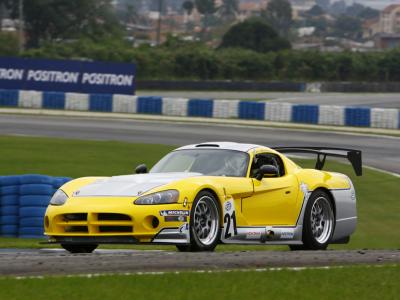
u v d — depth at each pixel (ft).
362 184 196.13
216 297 59.52
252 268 72.74
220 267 72.38
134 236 83.66
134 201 84.53
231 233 90.07
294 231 98.07
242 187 91.66
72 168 208.13
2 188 120.67
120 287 61.36
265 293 61.57
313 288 64.18
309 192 99.81
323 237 101.91
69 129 310.65
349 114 351.25
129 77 437.17
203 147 98.89
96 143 264.93
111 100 397.60
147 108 392.68
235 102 376.68
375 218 157.48
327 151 110.83
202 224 87.51
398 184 197.47
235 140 286.87
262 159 98.48
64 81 436.35
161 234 83.87
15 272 67.77
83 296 58.49
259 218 93.81
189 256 78.13
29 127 313.12
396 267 74.79
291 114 363.35
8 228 120.47
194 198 85.51
